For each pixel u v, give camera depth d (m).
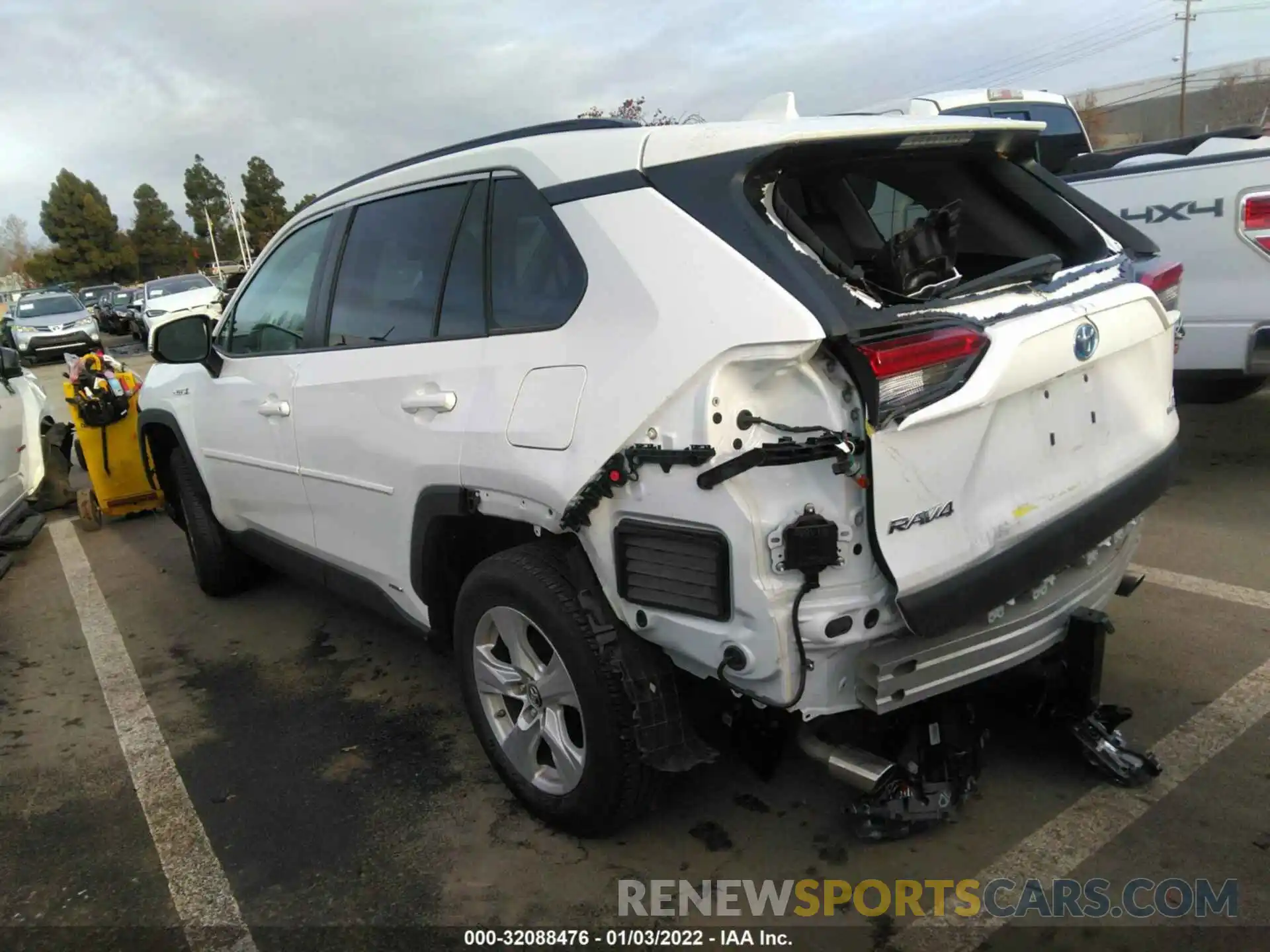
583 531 2.42
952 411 2.07
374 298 3.28
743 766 3.03
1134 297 2.63
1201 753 2.91
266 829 2.96
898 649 2.18
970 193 3.04
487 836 2.83
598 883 2.58
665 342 2.17
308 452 3.56
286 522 3.96
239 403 4.07
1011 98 8.09
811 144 2.26
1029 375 2.24
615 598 2.39
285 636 4.52
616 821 2.59
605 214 2.38
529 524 2.64
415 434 2.92
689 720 2.50
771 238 2.10
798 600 2.06
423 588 3.09
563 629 2.46
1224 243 4.88
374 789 3.14
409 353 3.00
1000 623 2.37
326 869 2.75
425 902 2.57
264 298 4.06
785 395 2.05
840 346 1.98
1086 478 2.53
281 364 3.76
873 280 2.37
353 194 3.51
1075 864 2.49
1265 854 2.48
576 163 2.51
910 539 2.09
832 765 2.42
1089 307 2.47
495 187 2.79
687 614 2.24
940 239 2.35
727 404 2.08
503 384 2.61
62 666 4.39
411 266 3.11
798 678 2.12
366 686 3.92
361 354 3.26
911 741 2.52
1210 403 6.71
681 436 2.13
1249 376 4.99
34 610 5.21
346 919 2.53
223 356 4.33
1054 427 2.42
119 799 3.21
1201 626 3.71
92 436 6.57
